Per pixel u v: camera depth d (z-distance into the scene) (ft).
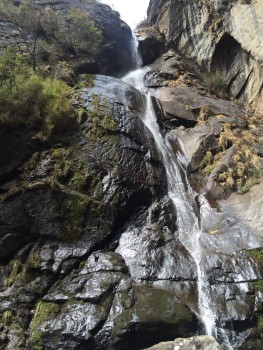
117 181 36.86
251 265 30.58
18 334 25.90
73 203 33.91
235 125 50.44
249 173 42.37
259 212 35.81
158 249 32.78
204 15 72.13
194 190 41.81
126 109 45.75
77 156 37.86
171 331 26.12
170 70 66.85
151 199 38.01
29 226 32.27
